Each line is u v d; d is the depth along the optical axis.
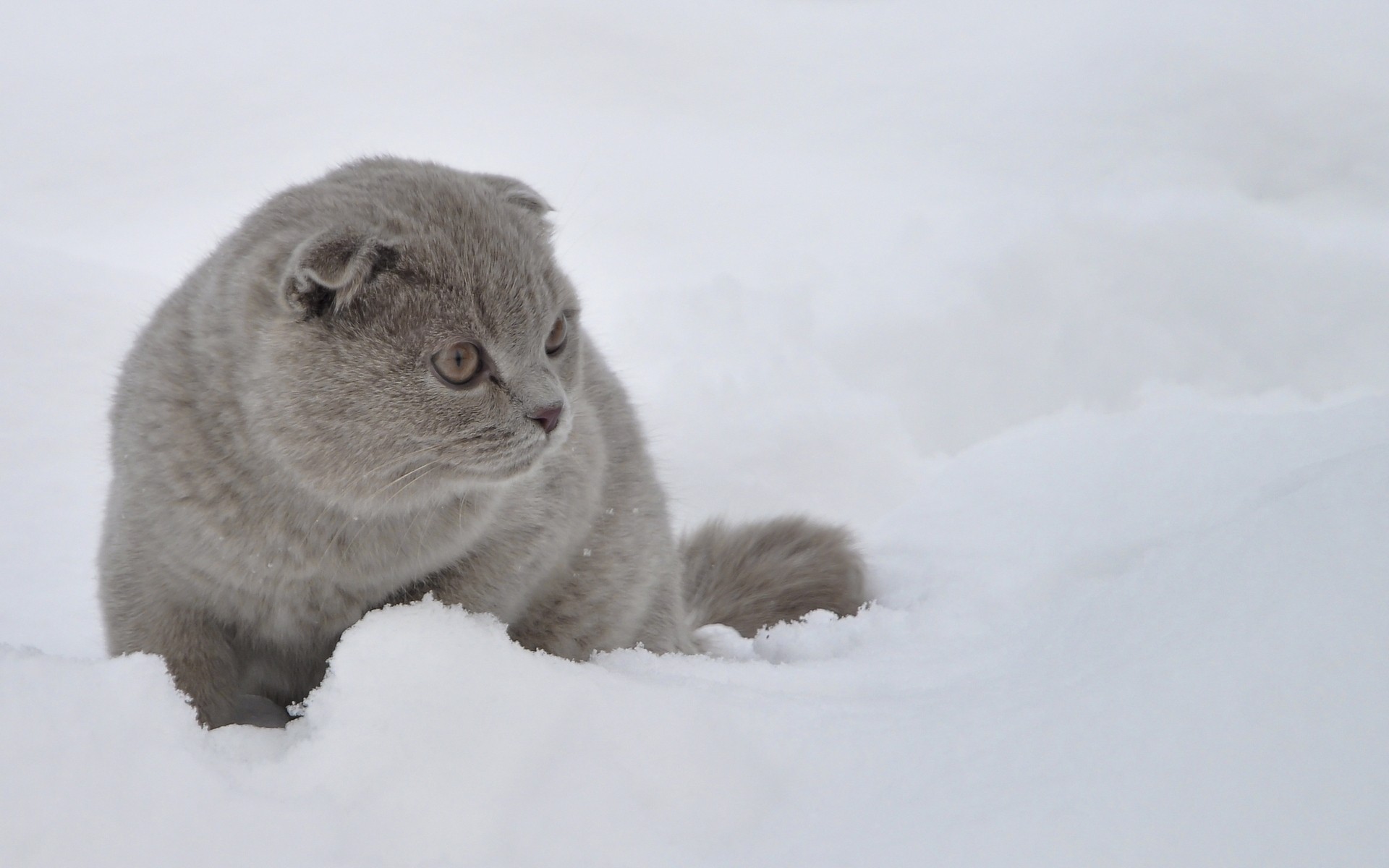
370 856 2.38
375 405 2.52
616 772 2.41
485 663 2.44
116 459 2.55
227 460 2.51
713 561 2.82
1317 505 2.47
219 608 2.54
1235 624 2.42
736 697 2.46
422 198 2.55
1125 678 2.41
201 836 2.38
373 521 2.53
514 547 2.57
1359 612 2.39
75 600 2.77
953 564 2.78
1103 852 2.35
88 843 2.38
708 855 2.38
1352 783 2.35
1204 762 2.37
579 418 2.61
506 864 2.38
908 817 2.38
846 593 2.80
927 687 2.50
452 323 2.53
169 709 2.41
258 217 2.56
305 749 2.42
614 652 2.59
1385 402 2.81
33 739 2.39
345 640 2.45
